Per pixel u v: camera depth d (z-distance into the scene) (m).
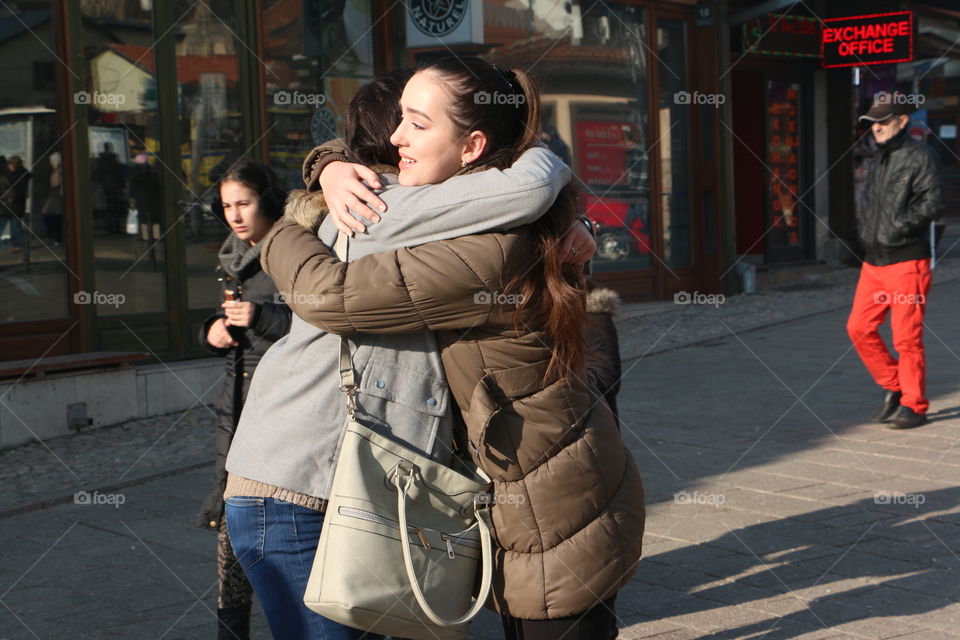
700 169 13.35
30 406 6.93
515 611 2.09
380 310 1.95
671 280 13.08
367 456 1.97
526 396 2.04
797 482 5.45
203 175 8.70
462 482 2.04
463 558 2.06
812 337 10.22
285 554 2.08
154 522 5.18
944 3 19.45
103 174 8.11
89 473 6.18
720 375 8.48
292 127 9.31
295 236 2.10
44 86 7.82
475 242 1.96
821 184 15.93
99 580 4.37
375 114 2.21
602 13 12.11
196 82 8.64
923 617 3.73
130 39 8.24
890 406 6.66
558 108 11.72
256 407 2.17
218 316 3.38
